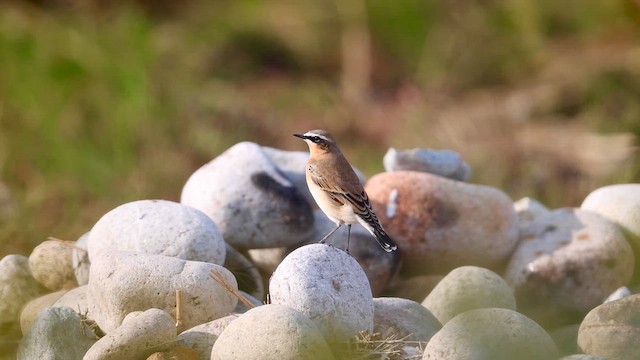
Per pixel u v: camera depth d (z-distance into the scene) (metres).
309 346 8.02
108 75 19.77
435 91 21.25
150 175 17.88
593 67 20.17
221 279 9.35
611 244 11.45
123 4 22.16
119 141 18.69
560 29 21.72
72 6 21.84
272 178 11.41
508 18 21.77
